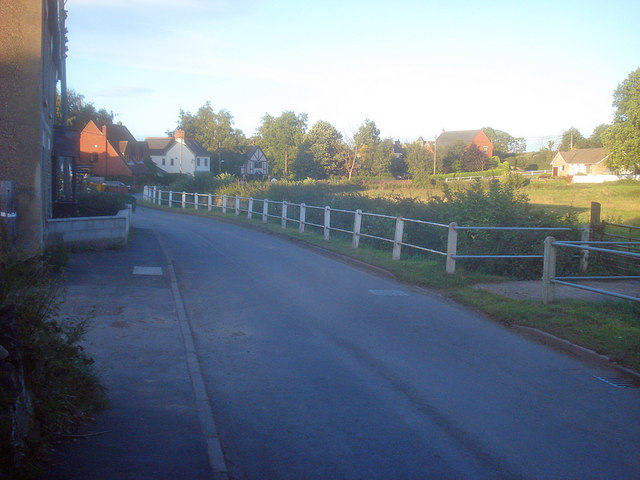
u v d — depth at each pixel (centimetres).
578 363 726
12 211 1116
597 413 566
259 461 458
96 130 6719
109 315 910
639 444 498
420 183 5188
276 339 822
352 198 2253
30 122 1177
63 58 2086
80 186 2667
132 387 610
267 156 11131
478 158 7781
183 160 9062
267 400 591
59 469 421
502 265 1355
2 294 513
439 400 596
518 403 590
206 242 2055
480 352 768
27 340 476
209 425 517
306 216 2478
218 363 711
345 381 651
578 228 1431
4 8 1150
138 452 457
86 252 1598
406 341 818
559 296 1070
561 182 5925
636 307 931
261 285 1234
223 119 10850
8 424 366
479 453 476
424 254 1614
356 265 1554
